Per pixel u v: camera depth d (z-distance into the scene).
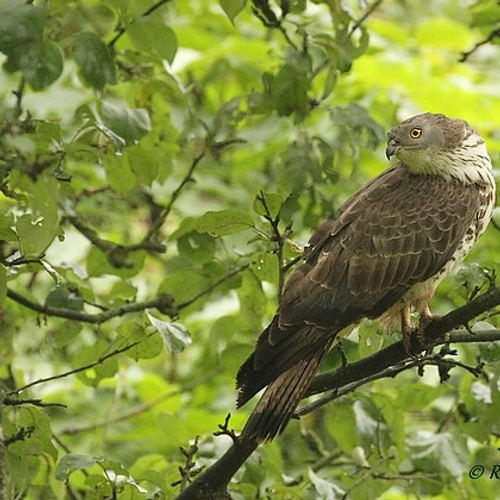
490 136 17.03
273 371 9.88
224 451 11.26
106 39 13.35
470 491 11.92
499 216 12.32
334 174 10.71
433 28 17.11
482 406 11.44
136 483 10.10
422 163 11.30
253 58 14.90
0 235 9.41
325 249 10.69
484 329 10.32
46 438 10.23
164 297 11.73
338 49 11.09
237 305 14.84
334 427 11.91
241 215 10.41
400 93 16.02
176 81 11.98
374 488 11.28
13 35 8.99
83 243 14.54
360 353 10.55
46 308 11.34
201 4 16.56
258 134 15.09
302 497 10.83
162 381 14.39
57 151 10.26
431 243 10.94
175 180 15.38
